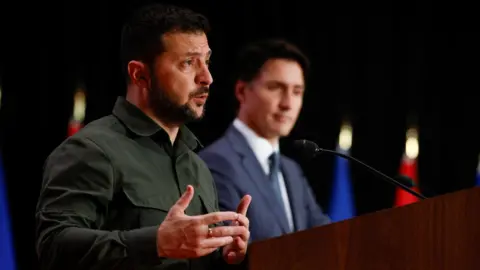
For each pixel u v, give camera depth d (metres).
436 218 4.86
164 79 6.24
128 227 5.88
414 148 15.87
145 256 5.39
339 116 16.59
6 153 14.60
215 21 15.71
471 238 4.78
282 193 8.75
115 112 6.30
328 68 16.73
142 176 6.02
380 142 16.78
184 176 6.30
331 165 15.80
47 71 14.89
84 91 14.89
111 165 5.91
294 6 16.53
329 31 16.73
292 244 5.13
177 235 5.33
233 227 5.50
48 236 5.60
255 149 8.74
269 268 5.12
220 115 14.98
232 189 8.25
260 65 8.90
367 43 16.91
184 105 6.27
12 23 14.85
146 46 6.29
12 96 14.72
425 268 4.84
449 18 17.16
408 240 4.90
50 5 14.98
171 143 6.32
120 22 15.16
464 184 16.94
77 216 5.68
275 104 8.84
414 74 17.03
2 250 13.38
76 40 15.02
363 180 16.19
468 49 17.25
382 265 4.93
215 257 6.20
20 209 14.54
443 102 17.09
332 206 15.39
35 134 14.75
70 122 14.38
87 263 5.47
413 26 17.09
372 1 16.97
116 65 15.08
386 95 16.94
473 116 17.06
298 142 7.16
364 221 5.00
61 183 5.80
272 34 16.06
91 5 15.10
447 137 17.05
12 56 14.80
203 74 6.33
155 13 6.36
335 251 5.03
